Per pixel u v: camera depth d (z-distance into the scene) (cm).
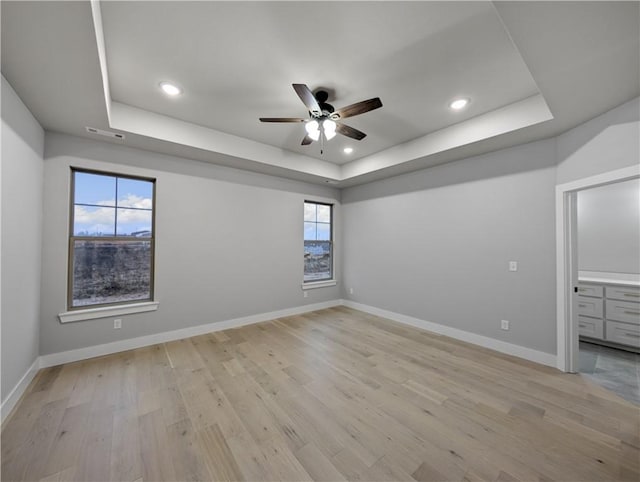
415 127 317
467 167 345
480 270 329
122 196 315
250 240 411
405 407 199
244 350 307
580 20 132
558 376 249
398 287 430
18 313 207
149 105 270
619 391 223
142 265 327
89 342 284
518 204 298
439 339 347
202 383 233
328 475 141
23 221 214
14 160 197
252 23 169
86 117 238
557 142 270
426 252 390
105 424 179
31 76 179
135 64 208
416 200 406
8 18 131
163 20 165
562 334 260
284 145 380
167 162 337
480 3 154
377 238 468
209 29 173
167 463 148
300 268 473
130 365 267
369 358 286
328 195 520
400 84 233
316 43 186
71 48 154
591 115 227
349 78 225
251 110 281
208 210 370
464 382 236
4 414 183
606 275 360
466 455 154
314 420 184
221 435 170
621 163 209
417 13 161
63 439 165
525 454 155
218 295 377
